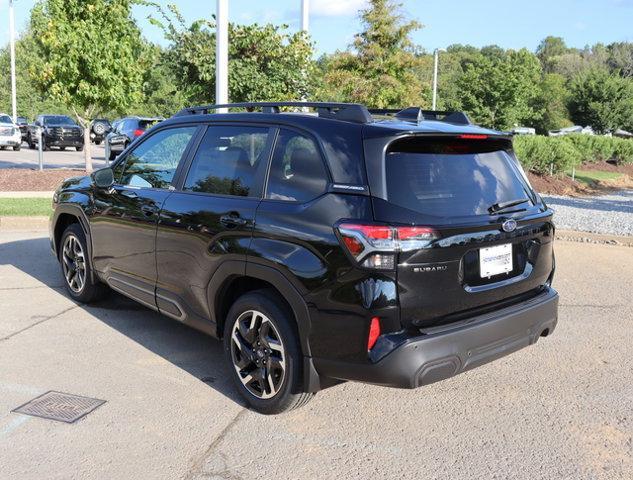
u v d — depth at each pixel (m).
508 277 3.72
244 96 12.87
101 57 14.84
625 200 18.80
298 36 12.86
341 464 3.31
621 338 5.40
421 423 3.79
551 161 22.88
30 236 9.14
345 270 3.26
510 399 4.15
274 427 3.70
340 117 3.67
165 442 3.50
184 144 4.62
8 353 4.72
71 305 5.93
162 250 4.52
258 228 3.71
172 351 4.86
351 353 3.30
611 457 3.43
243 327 3.90
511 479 3.20
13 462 3.26
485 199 3.63
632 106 59.03
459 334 3.36
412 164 3.44
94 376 4.35
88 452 3.38
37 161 23.33
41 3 14.89
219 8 9.67
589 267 8.15
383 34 18.33
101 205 5.29
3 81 50.28
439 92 52.81
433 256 3.27
